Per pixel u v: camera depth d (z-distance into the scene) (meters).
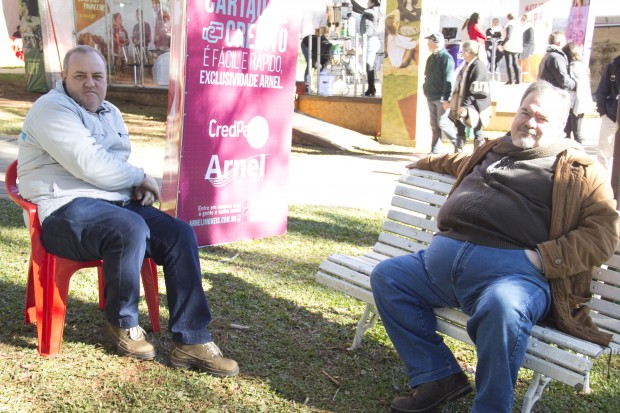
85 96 3.33
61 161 3.15
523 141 2.97
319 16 16.50
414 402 2.87
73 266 3.21
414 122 12.73
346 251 5.34
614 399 3.18
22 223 5.57
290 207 6.86
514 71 14.52
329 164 10.33
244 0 4.85
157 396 2.92
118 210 3.11
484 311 2.59
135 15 16.33
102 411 2.77
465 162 3.51
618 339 2.88
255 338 3.60
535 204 2.89
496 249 2.87
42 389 2.90
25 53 16.38
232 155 5.15
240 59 4.96
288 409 2.90
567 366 2.51
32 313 3.54
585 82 9.77
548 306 2.78
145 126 13.29
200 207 5.05
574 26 13.04
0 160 8.70
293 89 5.46
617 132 5.00
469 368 3.43
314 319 3.93
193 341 3.15
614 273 3.01
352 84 17.05
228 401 2.92
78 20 16.20
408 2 12.37
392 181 8.95
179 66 4.77
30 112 3.22
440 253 2.96
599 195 2.83
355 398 3.04
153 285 3.54
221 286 4.36
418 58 12.46
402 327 2.96
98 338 3.45
